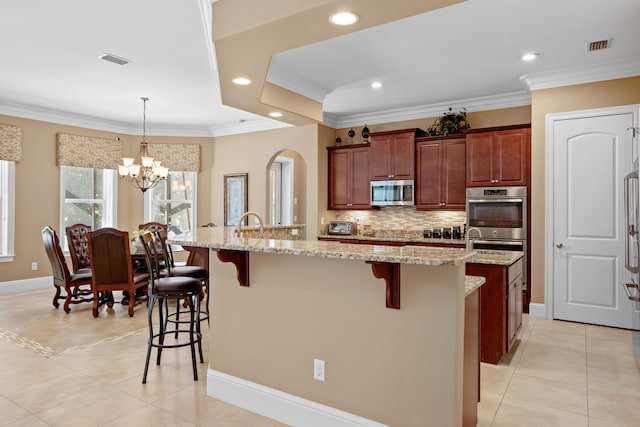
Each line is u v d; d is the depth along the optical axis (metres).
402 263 1.95
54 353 3.55
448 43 3.76
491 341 3.35
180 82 4.89
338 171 6.55
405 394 2.05
